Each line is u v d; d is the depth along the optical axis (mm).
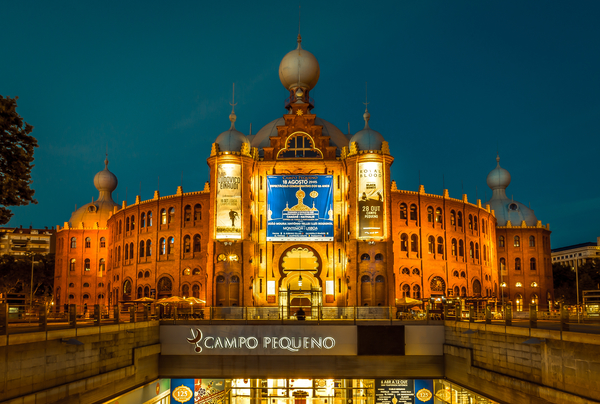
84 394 34000
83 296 88625
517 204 93438
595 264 117812
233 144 62969
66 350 32500
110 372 36969
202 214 67625
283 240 63375
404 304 58844
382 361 46156
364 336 45750
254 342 46094
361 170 61719
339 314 55781
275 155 65938
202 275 66188
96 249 89875
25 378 28469
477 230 77812
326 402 49031
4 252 170250
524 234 90125
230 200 61688
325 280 62844
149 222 72750
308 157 65812
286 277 63188
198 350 46375
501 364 36188
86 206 94125
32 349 29188
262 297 62625
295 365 46094
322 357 46094
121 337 39688
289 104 73188
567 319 29188
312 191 64125
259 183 65000
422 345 46188
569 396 27969
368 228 60500
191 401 46844
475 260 76312
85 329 34375
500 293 87375
